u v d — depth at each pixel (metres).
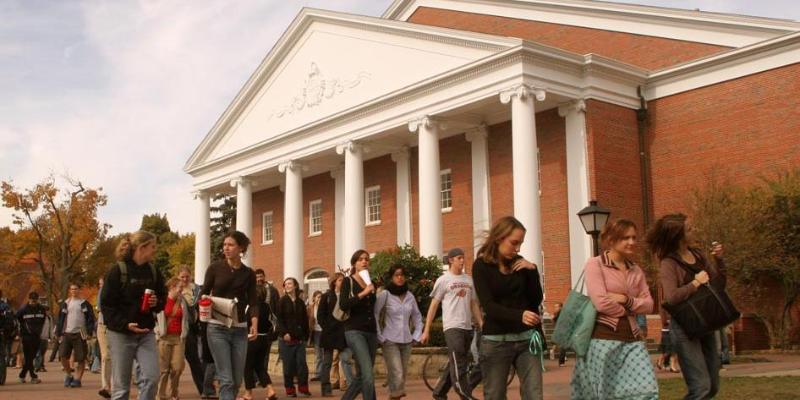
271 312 16.59
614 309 7.25
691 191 27.27
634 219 29.28
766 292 25.69
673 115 29.86
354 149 34.50
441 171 34.84
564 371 19.53
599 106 29.14
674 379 15.04
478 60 28.55
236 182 42.16
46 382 20.31
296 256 37.59
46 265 66.69
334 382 17.11
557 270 29.34
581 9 32.59
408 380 18.23
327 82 36.41
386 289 11.32
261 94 40.88
